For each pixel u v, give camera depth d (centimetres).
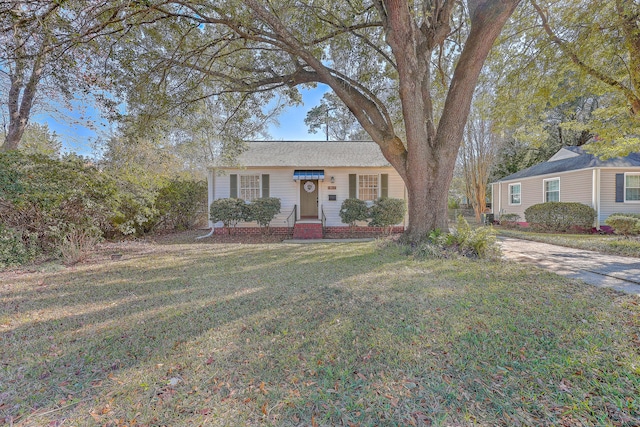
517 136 1088
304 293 446
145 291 479
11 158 668
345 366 252
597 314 342
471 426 183
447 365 249
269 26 714
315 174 1292
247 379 237
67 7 538
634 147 874
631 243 812
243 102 1015
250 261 712
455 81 735
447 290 442
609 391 210
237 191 1338
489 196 2592
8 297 454
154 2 571
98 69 666
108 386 232
